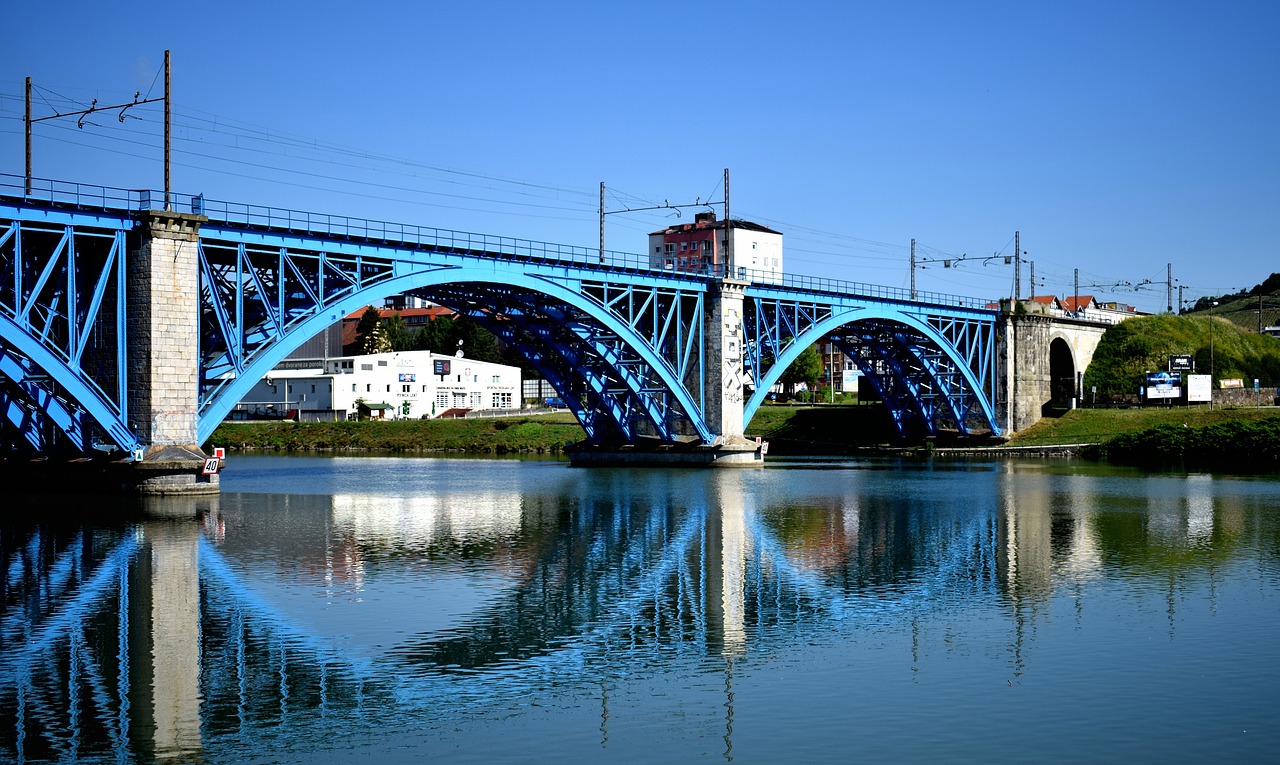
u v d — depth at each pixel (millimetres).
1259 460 114125
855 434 145750
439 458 131875
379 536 59469
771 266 159625
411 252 79875
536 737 29281
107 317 67438
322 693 32562
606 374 104375
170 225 66688
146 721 30250
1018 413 142375
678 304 102062
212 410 69312
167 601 42969
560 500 78000
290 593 44688
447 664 35375
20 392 70125
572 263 90875
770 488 87062
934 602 44000
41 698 32000
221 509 68625
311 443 154125
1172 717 30250
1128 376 156875
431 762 27719
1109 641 37812
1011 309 144500
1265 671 34188
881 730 29484
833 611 42562
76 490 71188
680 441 105875
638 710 31219
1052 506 74062
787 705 31578
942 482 92625
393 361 179750
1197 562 52156
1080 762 27281
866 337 131625
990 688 32844
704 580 48281
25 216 61938
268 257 73062
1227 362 162250
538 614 41844
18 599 43156
